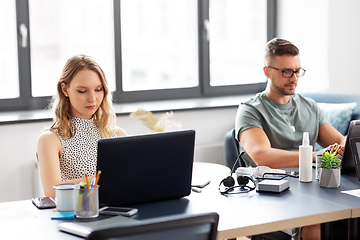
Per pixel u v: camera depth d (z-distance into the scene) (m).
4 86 3.62
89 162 2.18
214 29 4.38
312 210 1.65
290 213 1.62
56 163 2.09
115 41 3.92
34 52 3.68
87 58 2.18
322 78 4.03
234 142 2.86
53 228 1.51
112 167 1.65
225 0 4.39
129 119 3.60
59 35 3.75
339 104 3.39
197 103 3.98
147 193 1.75
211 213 1.16
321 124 2.90
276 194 1.87
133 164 1.68
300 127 2.79
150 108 3.69
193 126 3.86
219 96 4.43
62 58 3.78
